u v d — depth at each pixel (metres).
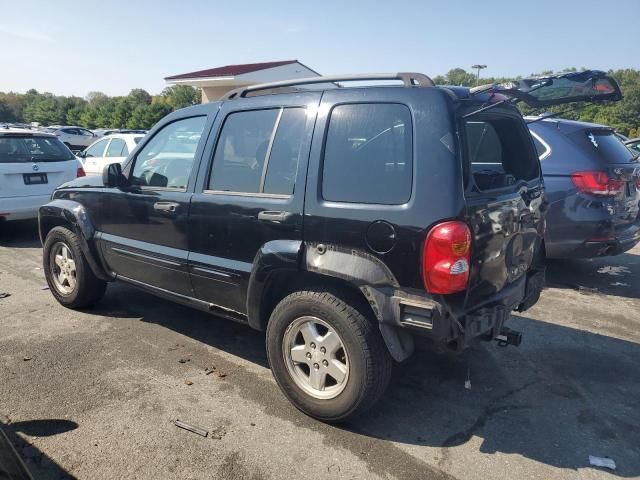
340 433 3.12
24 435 3.03
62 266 5.05
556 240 5.77
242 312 3.64
